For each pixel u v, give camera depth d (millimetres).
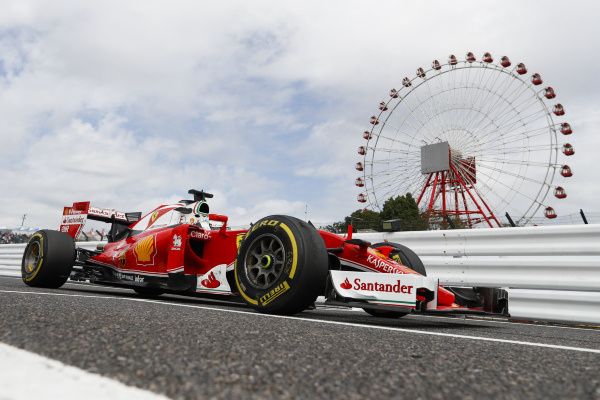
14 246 9594
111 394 927
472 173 30906
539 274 4332
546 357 1762
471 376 1319
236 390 1037
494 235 4691
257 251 3402
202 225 4602
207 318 2457
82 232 5715
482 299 3180
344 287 3137
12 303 2381
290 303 3037
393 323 3268
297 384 1126
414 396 1073
